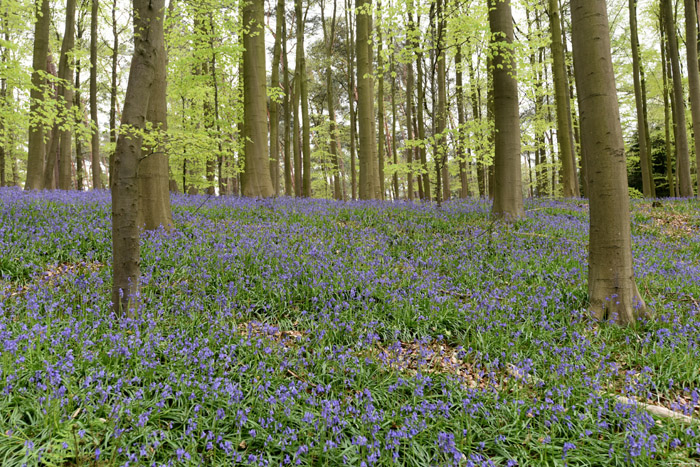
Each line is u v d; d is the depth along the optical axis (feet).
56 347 12.84
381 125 70.18
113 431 9.87
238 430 10.55
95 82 62.49
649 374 14.52
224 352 13.89
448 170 81.20
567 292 20.70
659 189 100.22
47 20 48.16
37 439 9.63
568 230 34.17
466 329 17.70
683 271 24.93
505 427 11.69
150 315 15.12
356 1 51.16
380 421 11.47
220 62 47.47
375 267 23.48
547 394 12.25
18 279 19.26
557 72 57.16
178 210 35.22
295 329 17.46
